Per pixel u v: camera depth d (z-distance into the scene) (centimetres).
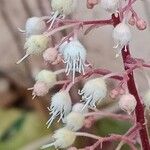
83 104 12
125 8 12
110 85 17
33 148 21
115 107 19
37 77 12
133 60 12
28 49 12
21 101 24
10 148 21
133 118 13
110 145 18
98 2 12
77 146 18
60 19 12
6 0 24
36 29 12
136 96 13
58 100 12
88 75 12
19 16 24
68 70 11
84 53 11
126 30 11
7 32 25
